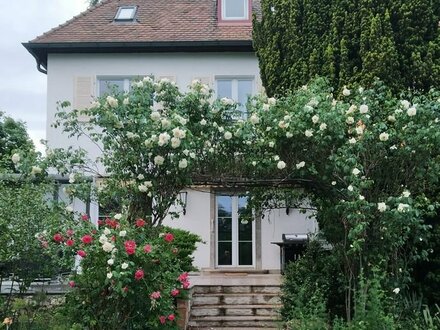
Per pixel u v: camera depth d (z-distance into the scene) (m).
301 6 9.30
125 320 6.46
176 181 6.89
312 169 6.91
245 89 14.59
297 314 6.89
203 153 7.05
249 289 10.99
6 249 7.67
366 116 6.84
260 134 7.05
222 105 7.09
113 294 6.27
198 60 14.53
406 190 6.75
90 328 6.50
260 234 14.30
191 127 6.96
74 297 6.54
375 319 5.93
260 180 7.26
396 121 6.88
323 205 7.41
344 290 7.30
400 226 6.76
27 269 8.03
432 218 7.89
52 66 14.49
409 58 8.35
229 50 14.48
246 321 9.99
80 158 7.29
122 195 7.02
